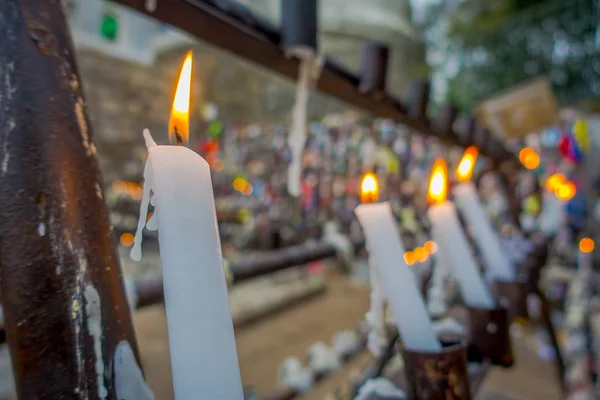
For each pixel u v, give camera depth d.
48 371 0.27
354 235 3.51
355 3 8.77
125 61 6.00
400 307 0.49
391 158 3.80
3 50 0.29
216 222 0.27
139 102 6.12
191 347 0.25
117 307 0.31
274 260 1.25
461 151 1.93
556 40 6.18
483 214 0.94
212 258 0.26
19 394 0.27
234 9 0.60
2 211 0.28
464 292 0.72
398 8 9.08
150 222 0.26
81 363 0.28
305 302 3.62
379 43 0.93
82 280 0.29
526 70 6.57
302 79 0.74
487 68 7.02
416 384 0.47
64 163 0.29
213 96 8.02
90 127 0.32
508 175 2.42
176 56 7.43
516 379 1.99
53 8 0.31
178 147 0.26
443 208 0.72
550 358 2.14
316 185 4.40
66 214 0.29
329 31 8.62
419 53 9.05
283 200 4.65
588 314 2.13
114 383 0.30
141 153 5.92
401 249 0.49
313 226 4.12
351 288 4.08
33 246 0.28
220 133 5.71
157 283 0.83
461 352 0.47
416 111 1.22
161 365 1.94
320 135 4.55
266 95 9.02
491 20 7.06
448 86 7.57
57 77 0.30
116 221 4.40
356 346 1.30
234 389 0.25
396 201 3.55
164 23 0.57
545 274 2.79
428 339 0.48
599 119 4.11
